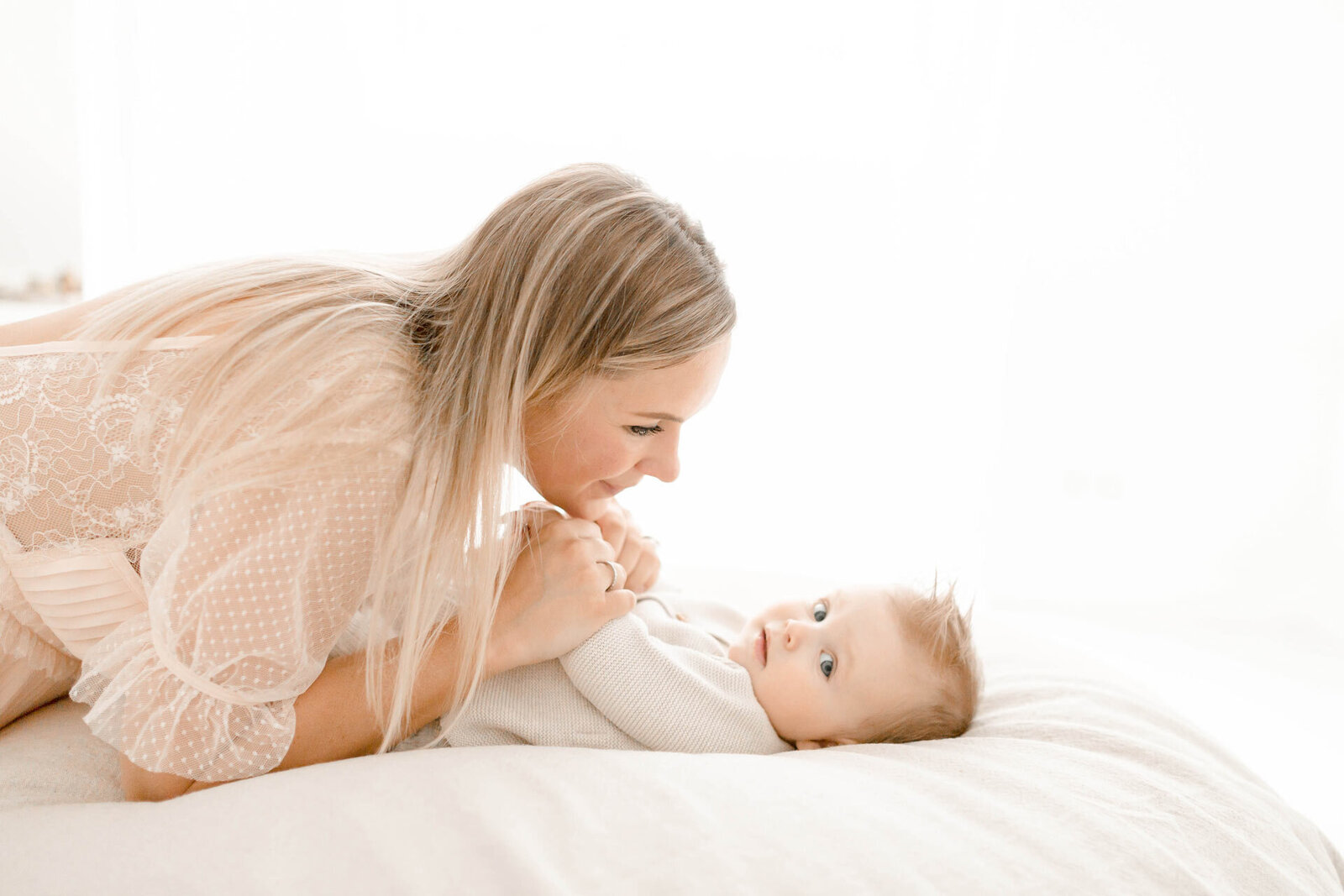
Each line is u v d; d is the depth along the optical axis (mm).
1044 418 2582
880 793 790
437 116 2273
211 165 2242
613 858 669
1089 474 2602
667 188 2354
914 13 2314
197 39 2197
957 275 2371
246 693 768
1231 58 2340
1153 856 738
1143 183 2420
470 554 840
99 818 715
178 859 654
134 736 761
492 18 2250
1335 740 1877
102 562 836
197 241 2268
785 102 2338
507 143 2297
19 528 830
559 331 823
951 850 705
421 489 802
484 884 640
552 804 725
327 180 2271
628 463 943
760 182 2367
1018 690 1142
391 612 912
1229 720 1951
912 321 2414
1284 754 1813
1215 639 2426
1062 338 2535
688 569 1566
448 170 2293
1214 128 2377
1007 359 2426
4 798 835
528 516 1013
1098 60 2359
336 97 2244
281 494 731
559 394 860
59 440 812
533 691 995
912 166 2365
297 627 762
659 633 1139
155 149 2217
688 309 843
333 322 783
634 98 2311
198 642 738
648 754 827
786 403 2475
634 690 966
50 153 2229
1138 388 2547
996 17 2309
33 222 2240
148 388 807
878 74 2334
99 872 642
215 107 2225
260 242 2283
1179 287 2480
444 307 868
